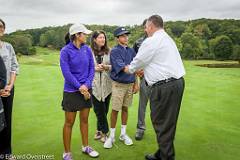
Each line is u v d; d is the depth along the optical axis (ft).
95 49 15.06
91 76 13.32
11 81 12.51
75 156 13.80
